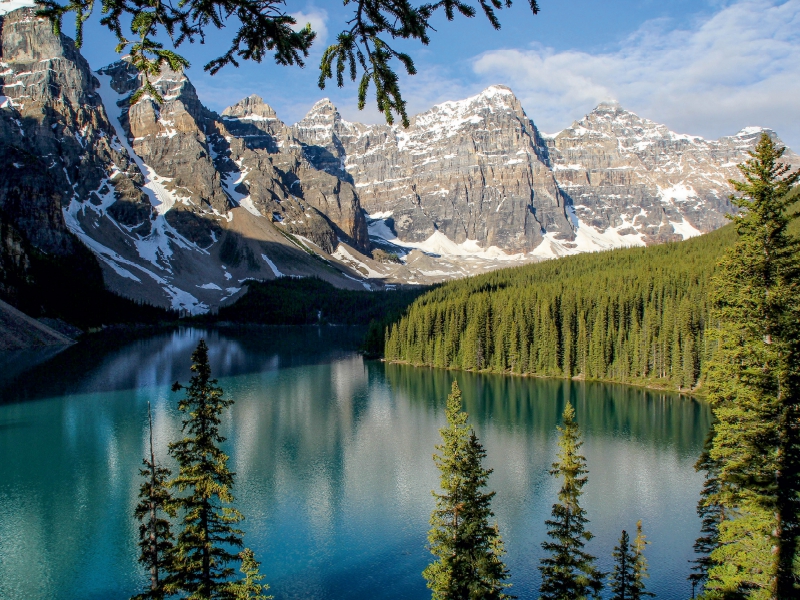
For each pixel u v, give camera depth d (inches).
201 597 1056.8
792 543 979.9
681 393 4591.5
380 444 3157.0
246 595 1140.5
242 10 408.5
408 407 4074.8
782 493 992.2
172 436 3152.1
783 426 1003.3
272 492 2463.1
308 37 432.1
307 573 1819.6
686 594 1669.5
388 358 6510.8
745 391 1075.3
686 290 5516.7
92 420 3496.6
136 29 393.4
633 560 1439.5
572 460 1326.3
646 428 3518.7
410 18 402.0
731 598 1031.6
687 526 2108.8
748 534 1106.7
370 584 1763.0
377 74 426.9
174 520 2050.9
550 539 2020.2
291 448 3083.2
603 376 5236.2
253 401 4249.5
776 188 1098.7
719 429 1171.9
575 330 5615.2
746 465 1078.4
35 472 2596.0
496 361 5762.8
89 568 1814.7
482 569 1268.5
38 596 1669.5
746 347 1085.1
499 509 2269.9
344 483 2564.0
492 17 407.5
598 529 2094.0
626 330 5393.7
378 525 2150.6
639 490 2460.6
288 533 2086.6
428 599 1684.3
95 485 2445.9
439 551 1350.9
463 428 1368.1
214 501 2345.0
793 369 1018.1
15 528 2066.9
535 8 401.1
